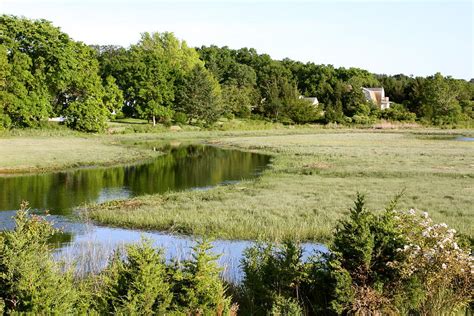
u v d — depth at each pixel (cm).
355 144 5116
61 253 1201
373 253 710
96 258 1138
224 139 6172
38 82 5762
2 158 3466
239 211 1852
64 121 6306
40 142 4866
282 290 753
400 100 12381
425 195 2117
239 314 748
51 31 5891
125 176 3059
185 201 2117
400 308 683
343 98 9988
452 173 2798
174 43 10244
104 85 7256
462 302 699
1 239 738
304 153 4097
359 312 668
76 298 669
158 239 1489
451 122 8931
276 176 2870
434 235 717
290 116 9019
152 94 7700
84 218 1805
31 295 626
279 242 1413
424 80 10238
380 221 743
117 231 1616
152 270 664
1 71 5244
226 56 14588
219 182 2842
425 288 696
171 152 4697
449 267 686
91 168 3409
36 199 2222
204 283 677
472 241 930
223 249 1333
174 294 689
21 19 5853
